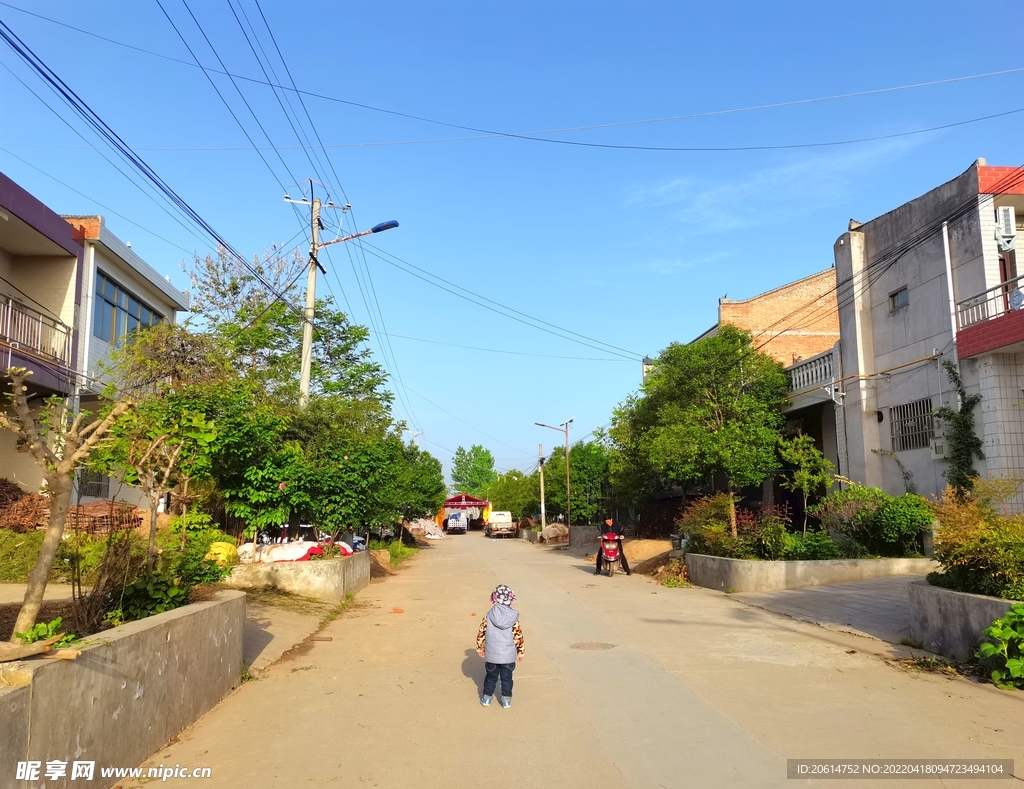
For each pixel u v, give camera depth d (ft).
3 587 37.09
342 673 27.99
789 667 27.81
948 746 18.39
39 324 53.16
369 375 90.07
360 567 58.65
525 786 16.17
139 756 17.66
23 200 50.39
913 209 57.67
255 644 31.68
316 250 63.10
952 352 52.49
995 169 51.44
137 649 17.62
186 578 26.86
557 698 23.59
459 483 364.38
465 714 22.00
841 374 65.21
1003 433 47.93
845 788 15.75
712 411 68.80
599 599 50.21
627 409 82.74
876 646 31.78
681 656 30.07
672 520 96.07
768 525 56.95
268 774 17.08
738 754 17.98
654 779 16.43
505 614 23.06
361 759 18.08
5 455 55.16
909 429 57.36
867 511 55.21
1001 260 53.93
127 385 52.16
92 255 59.62
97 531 43.39
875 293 62.13
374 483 58.85
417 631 37.96
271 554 49.14
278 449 52.08
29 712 12.82
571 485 146.61
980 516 31.71
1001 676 24.67
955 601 28.58
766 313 99.09
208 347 52.80
